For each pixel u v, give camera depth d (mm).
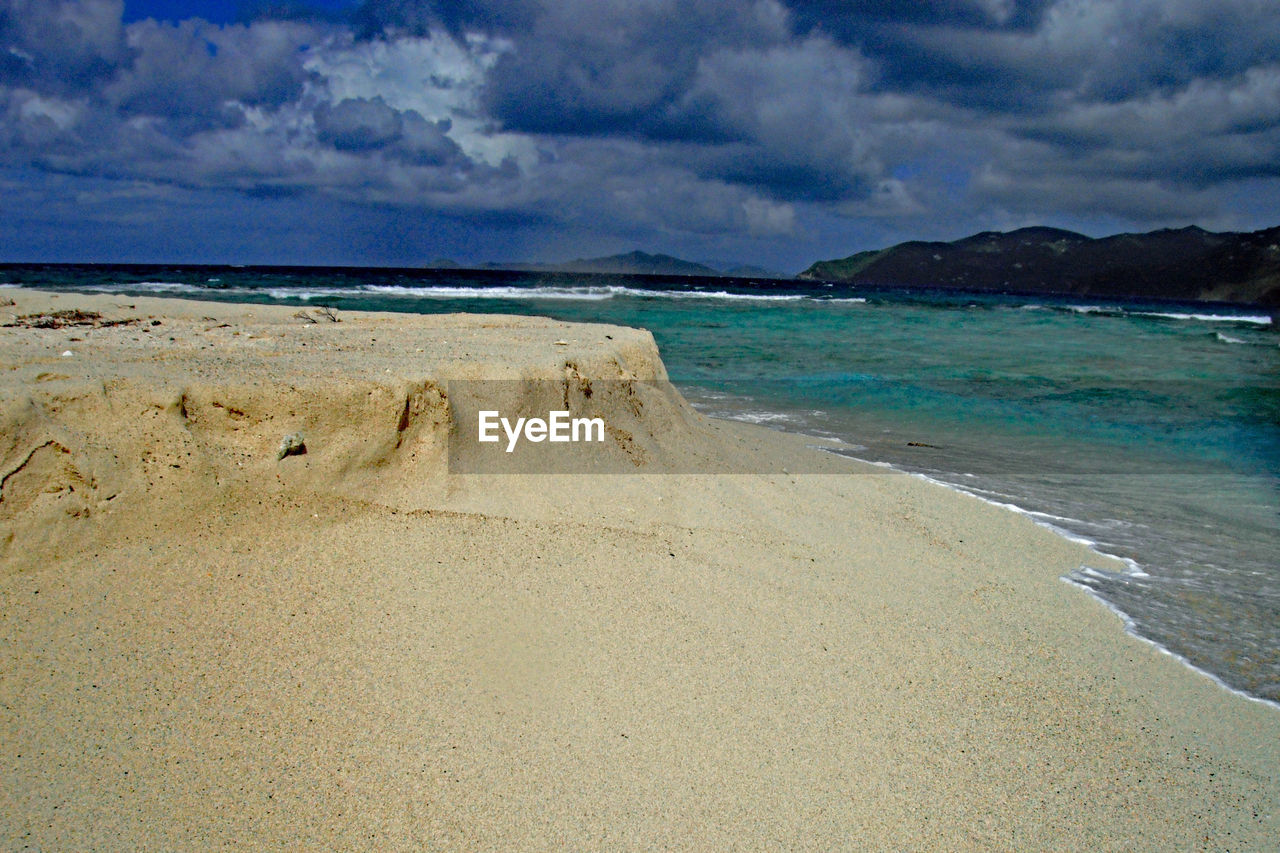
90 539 3713
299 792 2822
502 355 5996
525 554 4371
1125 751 3461
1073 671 4066
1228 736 3648
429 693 3336
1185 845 2949
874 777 3133
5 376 4059
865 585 4719
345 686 3314
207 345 5895
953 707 3625
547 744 3146
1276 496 7664
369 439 4586
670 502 5359
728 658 3787
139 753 2898
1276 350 23516
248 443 4320
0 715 2957
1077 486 7742
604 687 3496
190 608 3584
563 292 38062
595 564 4410
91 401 3973
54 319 7426
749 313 29453
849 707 3537
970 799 3070
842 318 29750
